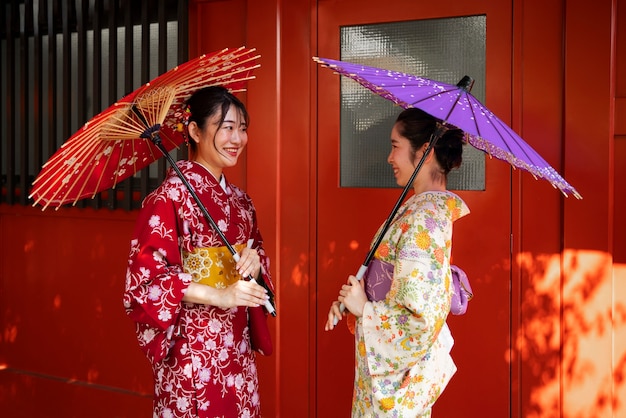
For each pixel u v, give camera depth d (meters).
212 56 2.13
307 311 3.23
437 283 2.08
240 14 3.37
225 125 2.30
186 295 2.22
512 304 2.84
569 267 2.71
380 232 2.23
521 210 2.82
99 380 3.78
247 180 3.31
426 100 1.91
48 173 2.04
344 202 3.15
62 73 3.84
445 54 2.96
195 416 2.28
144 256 2.19
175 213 2.26
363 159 3.15
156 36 3.58
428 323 2.05
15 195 3.97
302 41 3.22
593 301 2.68
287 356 3.28
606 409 2.68
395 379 2.15
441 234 2.12
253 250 2.35
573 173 2.69
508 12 2.82
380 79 1.99
